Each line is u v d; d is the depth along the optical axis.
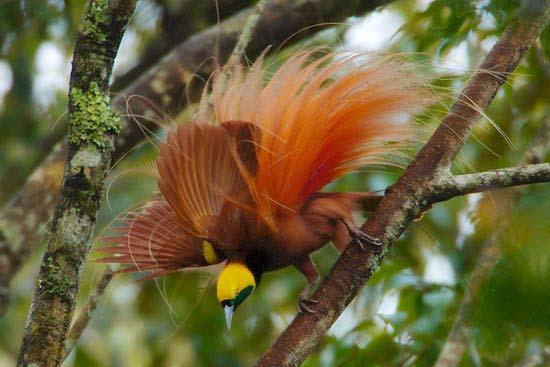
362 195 7.39
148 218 7.66
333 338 10.37
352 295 6.82
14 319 13.24
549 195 10.08
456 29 10.22
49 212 11.16
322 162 7.12
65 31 13.27
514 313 9.46
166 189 6.99
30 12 13.19
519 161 10.38
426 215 10.84
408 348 9.97
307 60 7.55
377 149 7.29
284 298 11.72
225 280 7.29
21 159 13.55
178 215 7.15
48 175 11.23
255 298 11.78
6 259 10.84
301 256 7.42
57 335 6.11
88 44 6.47
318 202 7.25
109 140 6.45
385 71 7.03
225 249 7.40
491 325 9.38
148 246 7.66
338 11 11.52
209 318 11.82
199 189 7.00
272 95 7.04
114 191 10.84
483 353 9.62
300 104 6.97
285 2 11.69
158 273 7.82
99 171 6.37
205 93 7.18
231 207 7.13
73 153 6.37
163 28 13.29
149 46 13.30
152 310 12.08
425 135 7.57
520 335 9.55
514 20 7.45
